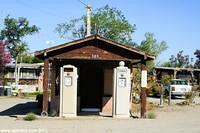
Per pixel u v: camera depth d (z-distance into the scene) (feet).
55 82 73.92
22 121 63.36
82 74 76.84
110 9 172.45
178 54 297.53
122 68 68.28
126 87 68.23
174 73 172.55
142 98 69.31
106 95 76.48
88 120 65.16
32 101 118.32
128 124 60.08
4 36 189.26
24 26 189.98
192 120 66.85
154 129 54.65
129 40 173.99
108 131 52.42
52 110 71.31
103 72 76.69
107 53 69.21
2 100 123.85
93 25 170.71
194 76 180.55
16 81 175.32
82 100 76.89
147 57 68.80
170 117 71.51
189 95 102.63
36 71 189.37
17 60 194.90
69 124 59.82
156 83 108.47
